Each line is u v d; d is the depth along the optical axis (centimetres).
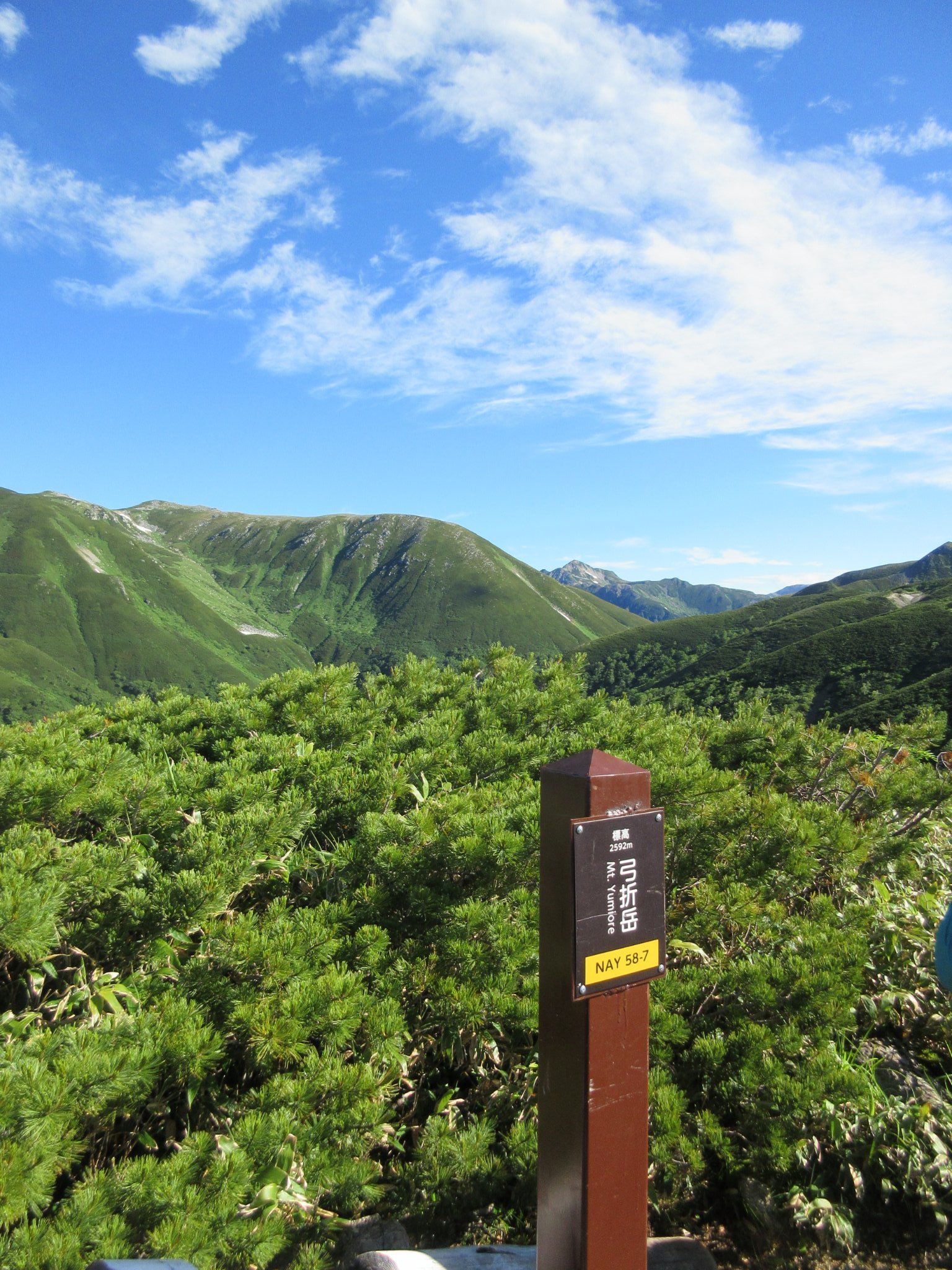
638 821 182
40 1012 288
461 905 321
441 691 616
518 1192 257
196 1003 267
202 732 531
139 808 364
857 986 322
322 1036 269
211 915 300
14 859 281
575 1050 178
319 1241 234
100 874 299
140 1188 210
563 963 179
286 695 562
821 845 403
